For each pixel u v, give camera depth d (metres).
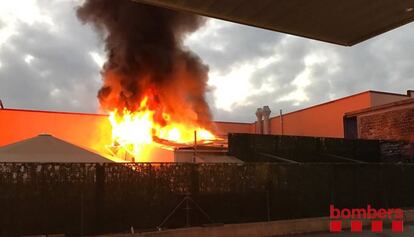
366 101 30.34
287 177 14.75
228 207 13.46
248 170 13.99
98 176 11.69
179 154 18.50
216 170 13.41
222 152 18.88
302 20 10.17
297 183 14.91
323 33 11.08
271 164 14.49
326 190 15.48
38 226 10.91
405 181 17.58
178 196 12.69
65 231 11.16
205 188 13.18
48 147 12.89
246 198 13.82
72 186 11.37
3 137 27.41
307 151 19.20
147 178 12.32
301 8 9.48
